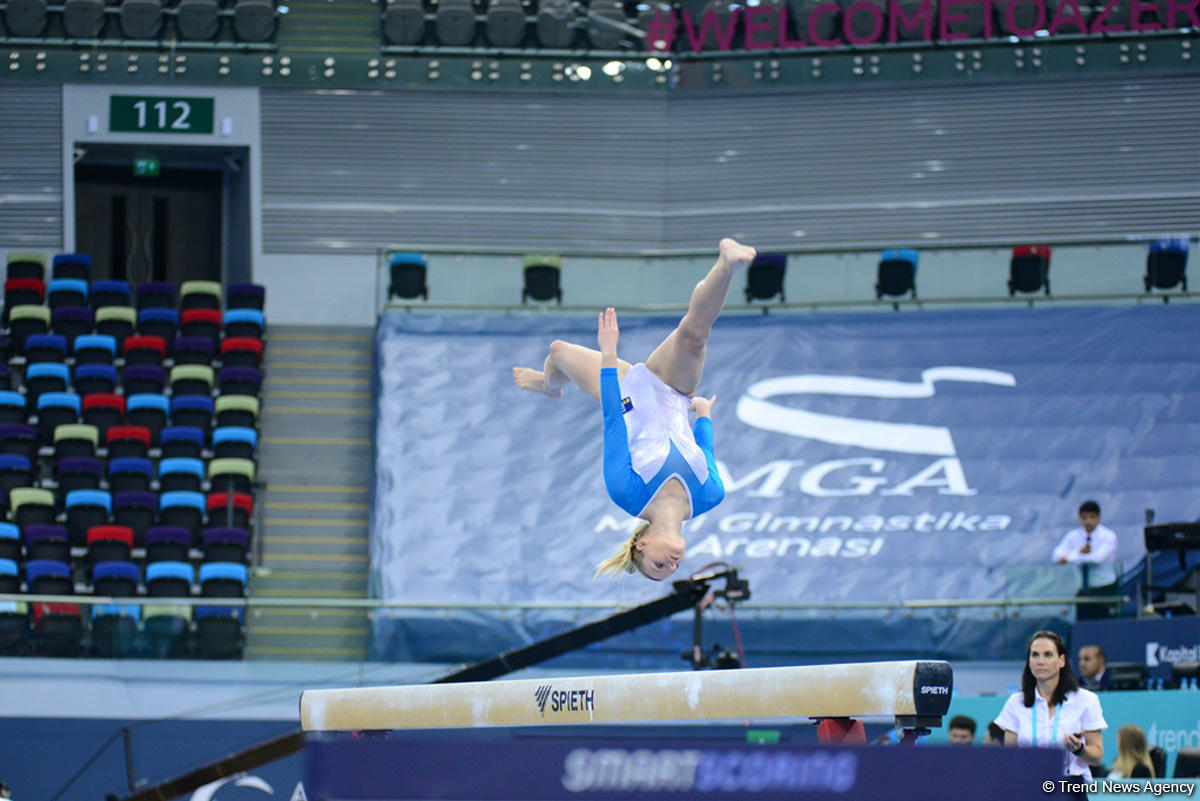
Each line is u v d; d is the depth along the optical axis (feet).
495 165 128.47
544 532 93.15
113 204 134.82
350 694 34.73
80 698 71.10
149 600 73.00
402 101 129.08
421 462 98.32
